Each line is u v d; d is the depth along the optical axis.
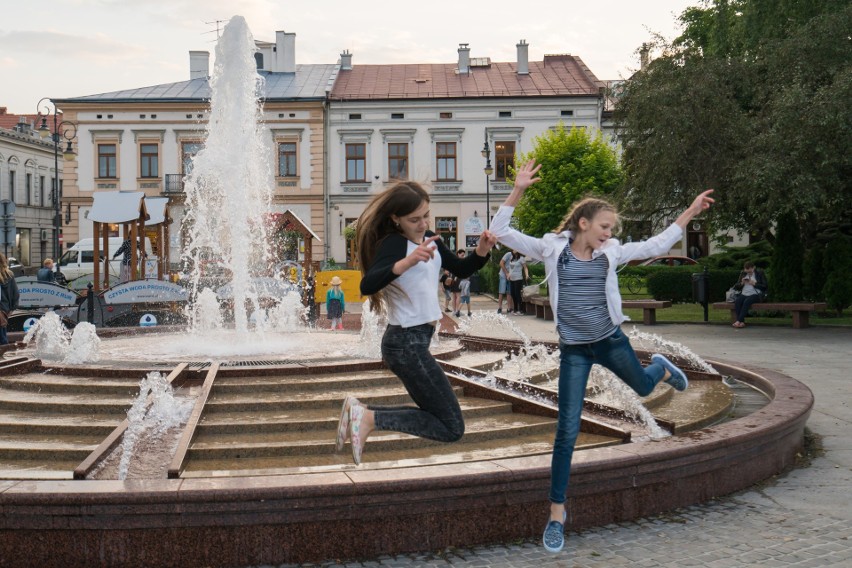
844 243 18.89
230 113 11.89
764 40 19.11
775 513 4.90
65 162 45.81
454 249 46.66
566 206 39.38
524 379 7.97
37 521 3.96
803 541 4.41
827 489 5.39
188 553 4.04
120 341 11.03
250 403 6.29
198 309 14.45
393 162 46.50
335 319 16.77
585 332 4.11
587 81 47.56
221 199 14.26
